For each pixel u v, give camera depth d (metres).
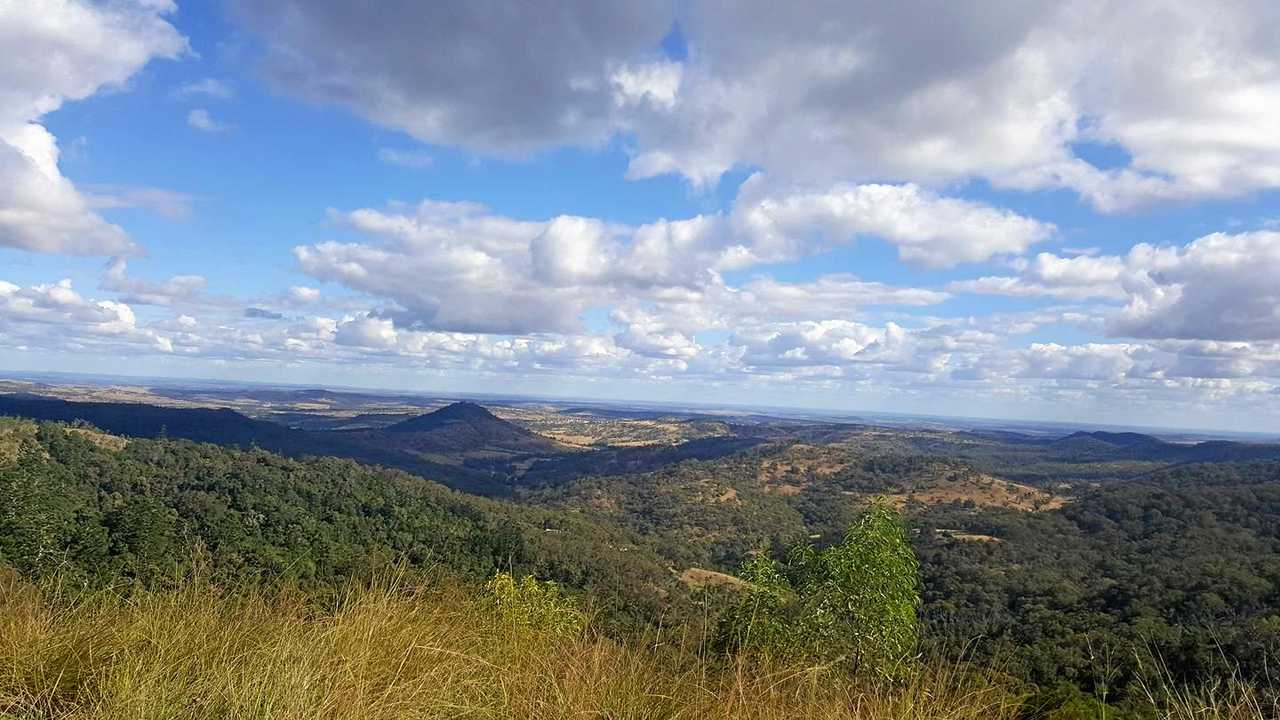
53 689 3.67
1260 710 3.67
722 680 4.15
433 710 3.72
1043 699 4.48
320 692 3.67
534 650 4.71
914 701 3.90
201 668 4.00
